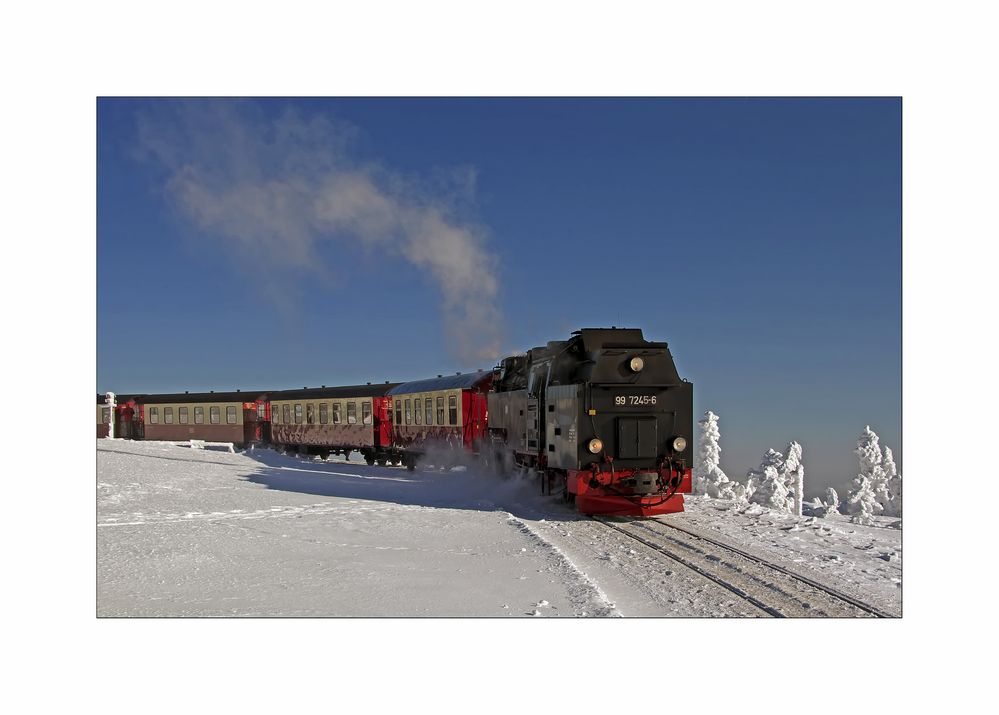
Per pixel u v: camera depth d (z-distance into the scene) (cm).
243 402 4488
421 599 886
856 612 858
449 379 2922
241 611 827
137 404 5072
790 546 1261
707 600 911
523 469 2075
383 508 1702
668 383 1606
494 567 1067
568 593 920
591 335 1712
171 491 1936
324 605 856
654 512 1571
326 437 3903
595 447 1563
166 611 828
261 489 2075
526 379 2080
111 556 1112
